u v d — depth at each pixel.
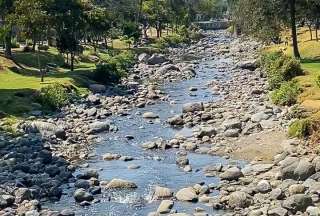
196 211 24.97
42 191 28.22
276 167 30.97
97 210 25.89
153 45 128.62
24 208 25.53
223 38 166.62
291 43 96.38
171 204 25.67
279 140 37.00
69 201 27.34
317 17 84.31
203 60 100.44
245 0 86.06
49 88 56.34
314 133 34.97
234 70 81.44
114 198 27.66
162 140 39.62
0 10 74.88
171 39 148.38
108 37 128.12
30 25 64.00
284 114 43.56
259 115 43.62
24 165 32.19
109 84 69.69
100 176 31.59
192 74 78.56
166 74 79.56
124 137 41.84
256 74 73.44
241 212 24.36
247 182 28.73
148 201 27.11
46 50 88.06
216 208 25.23
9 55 75.94
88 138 41.69
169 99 58.84
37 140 39.31
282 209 23.30
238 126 41.38
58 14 74.50
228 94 59.06
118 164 34.38
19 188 27.80
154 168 33.16
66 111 51.94
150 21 151.62
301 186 25.80
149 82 72.81
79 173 32.31
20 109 49.06
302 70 58.28
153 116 49.12
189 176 31.16
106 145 39.56
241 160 34.00
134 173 32.12
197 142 39.09
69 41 74.06
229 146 37.28
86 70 73.38
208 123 44.94
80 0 97.94
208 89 64.69
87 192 27.97
